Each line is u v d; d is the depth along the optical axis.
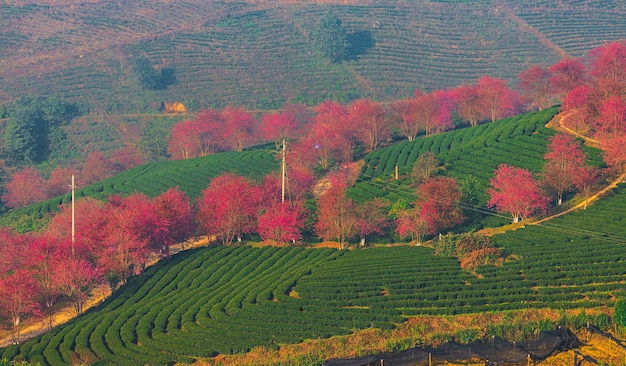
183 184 197.62
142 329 110.19
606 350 99.44
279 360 100.12
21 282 120.69
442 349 96.56
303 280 122.88
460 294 114.94
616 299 110.88
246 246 147.25
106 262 131.12
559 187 152.38
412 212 145.62
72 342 108.25
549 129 186.75
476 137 197.62
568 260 123.50
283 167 152.50
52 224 162.00
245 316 111.44
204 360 101.44
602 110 173.75
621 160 155.00
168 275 134.62
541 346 98.25
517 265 122.94
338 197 146.25
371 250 138.62
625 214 142.00
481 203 155.12
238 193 152.00
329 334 105.31
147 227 139.12
